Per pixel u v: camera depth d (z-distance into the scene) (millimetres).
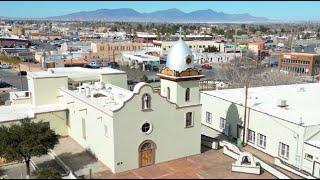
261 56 156375
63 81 49500
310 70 120312
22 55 151000
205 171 36188
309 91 57125
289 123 40000
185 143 39969
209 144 43656
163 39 193750
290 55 126625
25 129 35938
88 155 40594
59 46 183250
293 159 39781
